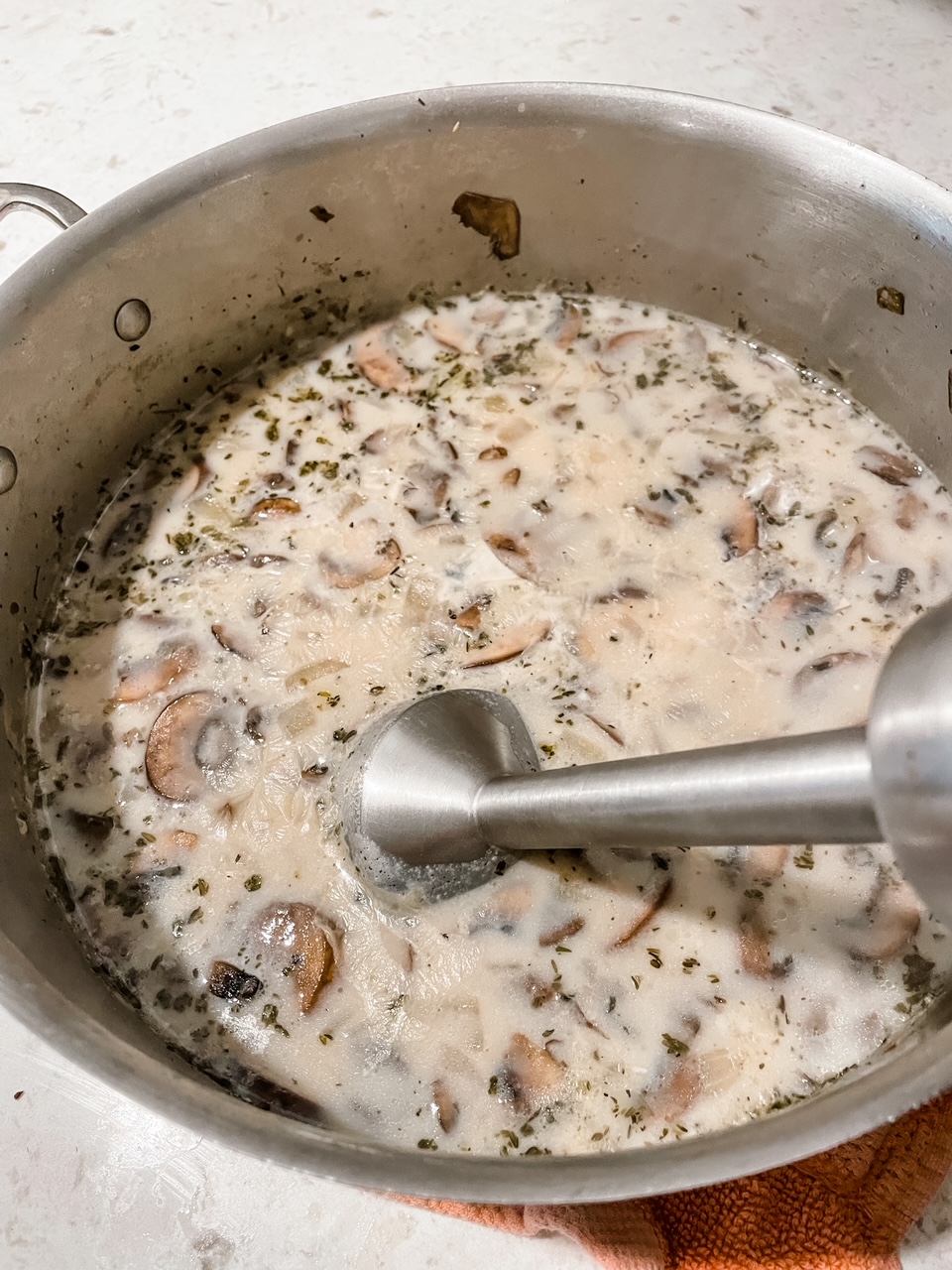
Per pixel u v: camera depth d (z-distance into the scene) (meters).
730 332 0.47
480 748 0.32
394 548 0.40
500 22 0.61
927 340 0.40
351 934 0.32
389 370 0.47
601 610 0.38
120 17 0.63
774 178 0.40
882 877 0.33
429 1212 0.31
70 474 0.41
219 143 0.55
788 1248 0.29
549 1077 0.30
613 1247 0.29
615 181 0.43
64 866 0.34
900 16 0.61
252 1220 0.31
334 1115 0.30
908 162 0.53
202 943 0.33
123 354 0.41
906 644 0.17
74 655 0.39
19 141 0.56
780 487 0.42
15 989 0.24
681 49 0.59
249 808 0.35
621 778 0.24
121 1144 0.32
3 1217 0.31
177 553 0.41
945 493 0.42
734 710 0.36
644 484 0.42
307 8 0.63
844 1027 0.31
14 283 0.36
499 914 0.32
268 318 0.45
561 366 0.47
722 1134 0.23
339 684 0.37
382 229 0.45
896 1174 0.30
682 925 0.32
